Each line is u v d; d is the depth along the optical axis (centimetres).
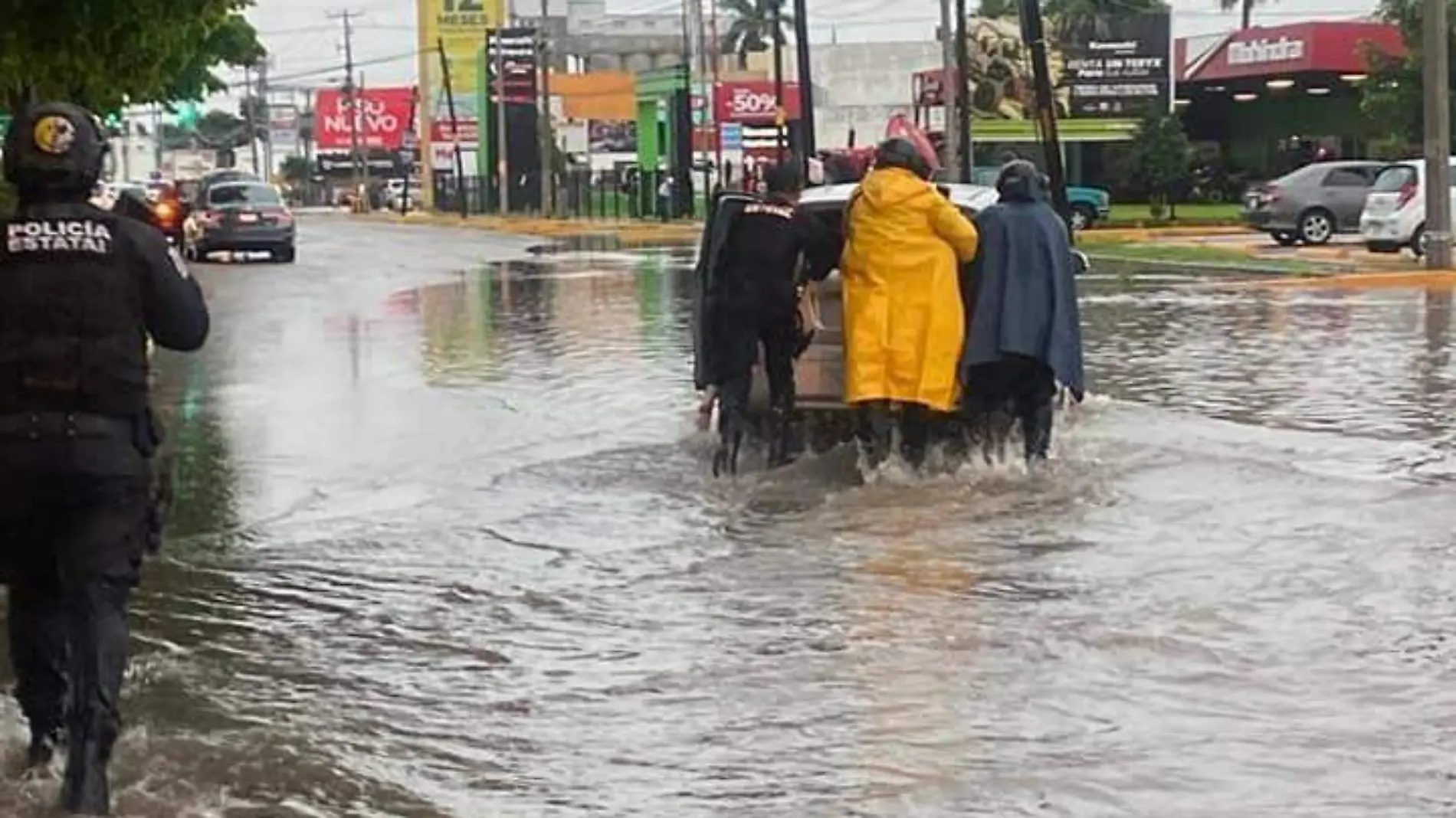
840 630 848
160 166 12094
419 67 10544
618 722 720
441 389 1778
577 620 884
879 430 1249
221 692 768
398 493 1230
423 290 3288
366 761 676
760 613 887
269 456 1384
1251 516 1086
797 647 822
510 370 1933
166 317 620
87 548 610
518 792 642
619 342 2219
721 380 1256
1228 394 1620
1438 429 1403
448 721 726
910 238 1210
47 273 600
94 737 613
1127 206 6512
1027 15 1967
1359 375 1752
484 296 3111
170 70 2002
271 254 4453
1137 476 1220
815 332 1287
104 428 603
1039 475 1230
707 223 1277
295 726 718
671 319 2542
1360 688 742
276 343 2283
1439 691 736
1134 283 3153
